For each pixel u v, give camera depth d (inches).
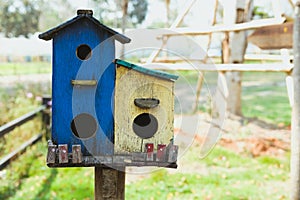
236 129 258.1
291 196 146.1
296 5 142.3
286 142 239.3
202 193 165.8
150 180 179.5
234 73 296.5
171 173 188.5
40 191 169.2
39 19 711.7
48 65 565.3
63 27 79.5
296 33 142.9
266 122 292.7
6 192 166.7
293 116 146.3
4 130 178.2
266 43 234.1
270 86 511.5
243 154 218.7
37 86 354.3
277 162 206.7
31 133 248.8
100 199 92.7
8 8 701.3
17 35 709.3
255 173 191.3
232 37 262.5
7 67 565.0
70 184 176.9
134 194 164.1
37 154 221.0
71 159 76.2
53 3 708.0
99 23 79.8
